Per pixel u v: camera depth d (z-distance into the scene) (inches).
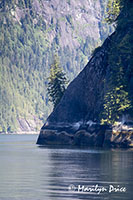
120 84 3454.7
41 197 1117.7
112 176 1475.1
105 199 1102.4
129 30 3801.7
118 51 3681.1
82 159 2203.5
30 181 1371.8
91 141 3799.2
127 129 3385.8
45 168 1747.0
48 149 3272.6
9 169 1716.3
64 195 1147.3
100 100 3878.0
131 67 3528.5
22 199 1090.1
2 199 1090.1
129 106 3385.8
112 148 3341.5
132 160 2117.4
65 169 1702.8
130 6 3836.1
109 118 3494.1
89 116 3961.6
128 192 1190.3
